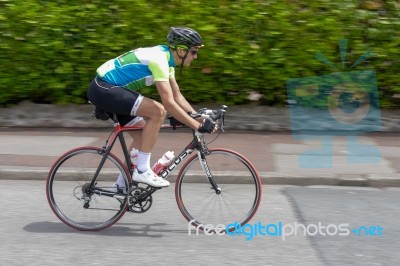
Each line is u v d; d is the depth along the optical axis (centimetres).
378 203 733
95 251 576
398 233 630
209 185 636
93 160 639
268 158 893
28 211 693
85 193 638
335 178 806
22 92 1055
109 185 637
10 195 750
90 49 1033
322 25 1016
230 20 1022
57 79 1049
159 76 598
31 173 818
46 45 1027
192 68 1038
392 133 1048
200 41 613
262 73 1037
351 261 554
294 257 563
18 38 1028
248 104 1070
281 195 761
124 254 569
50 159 873
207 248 586
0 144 953
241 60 1027
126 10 1023
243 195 632
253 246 593
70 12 1026
